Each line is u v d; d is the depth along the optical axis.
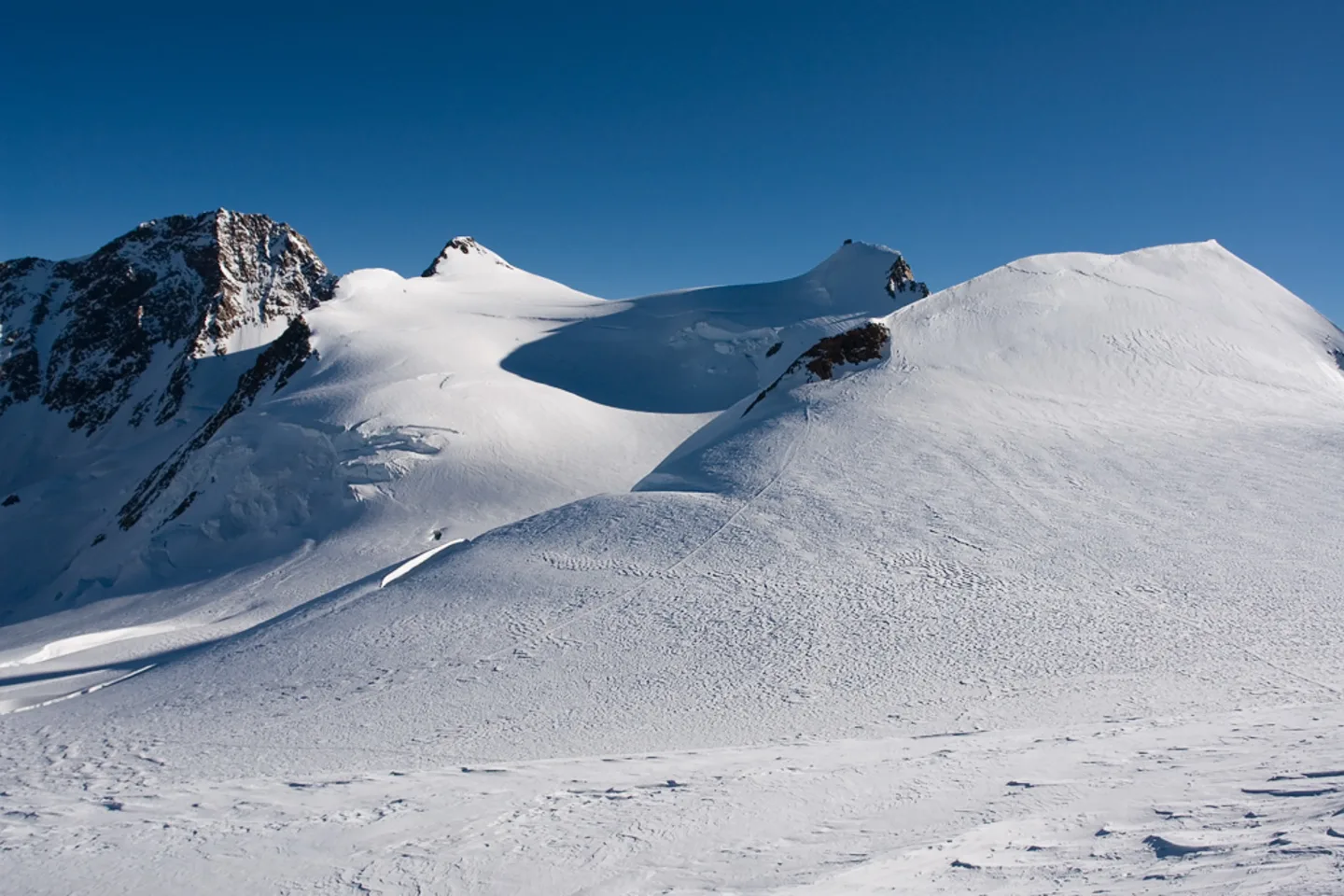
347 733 17.06
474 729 16.72
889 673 18.33
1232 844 5.94
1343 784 7.27
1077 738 11.52
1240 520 26.69
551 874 7.67
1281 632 18.98
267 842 8.98
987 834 7.27
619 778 10.86
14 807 11.10
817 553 26.16
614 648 21.16
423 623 24.17
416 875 7.86
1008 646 19.36
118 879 8.23
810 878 6.79
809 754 11.92
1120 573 23.41
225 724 18.52
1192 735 10.88
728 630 21.64
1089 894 5.36
